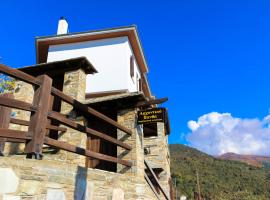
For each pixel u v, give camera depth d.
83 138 7.05
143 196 6.58
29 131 3.68
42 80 3.97
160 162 11.54
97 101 7.52
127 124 7.27
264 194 43.56
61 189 4.16
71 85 8.35
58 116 4.24
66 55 12.96
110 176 5.53
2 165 3.33
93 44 12.97
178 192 38.12
